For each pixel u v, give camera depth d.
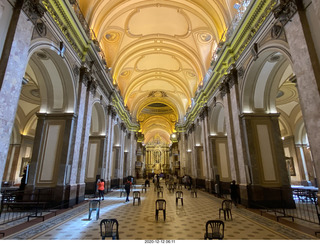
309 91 4.36
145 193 12.97
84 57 9.14
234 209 7.30
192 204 8.59
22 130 17.77
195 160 18.20
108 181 13.43
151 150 44.56
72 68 8.20
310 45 4.45
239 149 8.46
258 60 7.36
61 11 6.89
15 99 4.48
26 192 7.35
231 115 9.62
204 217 6.11
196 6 11.22
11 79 4.37
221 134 13.70
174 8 12.24
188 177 18.02
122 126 19.34
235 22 9.26
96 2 9.88
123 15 12.31
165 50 16.38
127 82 19.89
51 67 7.72
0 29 4.33
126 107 21.16
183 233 4.54
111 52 14.41
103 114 12.91
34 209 7.10
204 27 12.80
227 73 10.02
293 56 4.88
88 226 5.08
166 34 14.84
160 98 26.91
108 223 3.70
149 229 4.85
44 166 7.75
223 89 10.46
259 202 7.26
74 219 5.82
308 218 5.77
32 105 16.84
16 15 4.68
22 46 4.75
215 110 12.89
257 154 7.90
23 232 4.48
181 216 6.25
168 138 47.69
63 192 7.31
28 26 5.00
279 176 7.66
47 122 8.22
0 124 4.04
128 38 14.35
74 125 8.33
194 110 18.47
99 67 10.84
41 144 7.99
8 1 4.57
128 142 23.53
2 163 4.09
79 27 8.15
